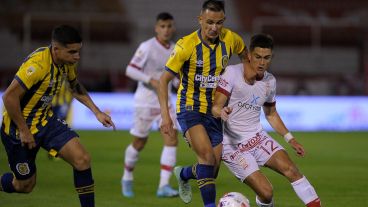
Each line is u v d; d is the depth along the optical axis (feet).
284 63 219.00
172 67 60.03
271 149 60.95
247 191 84.99
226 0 240.32
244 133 62.23
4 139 58.29
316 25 218.79
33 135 56.75
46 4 230.48
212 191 58.80
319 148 143.02
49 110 58.54
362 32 218.38
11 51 214.28
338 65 219.00
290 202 76.59
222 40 61.31
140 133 83.51
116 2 234.17
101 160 118.01
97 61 214.07
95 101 182.50
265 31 219.61
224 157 62.69
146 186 89.86
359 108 190.70
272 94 62.90
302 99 187.62
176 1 239.30
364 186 90.33
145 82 83.20
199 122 60.75
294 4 241.14
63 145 56.44
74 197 78.48
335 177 99.55
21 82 54.54
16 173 58.80
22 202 74.43
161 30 85.35
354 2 240.94
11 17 218.59
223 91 60.34
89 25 216.13
